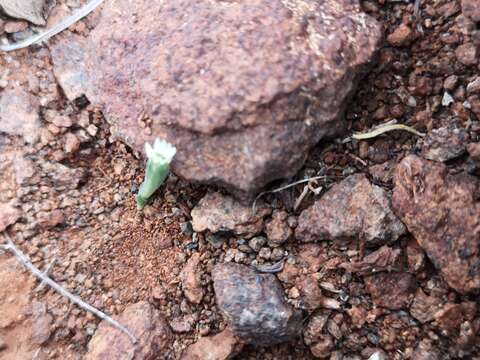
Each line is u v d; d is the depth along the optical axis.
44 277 0.11
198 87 0.10
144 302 0.11
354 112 0.11
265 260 0.11
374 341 0.10
